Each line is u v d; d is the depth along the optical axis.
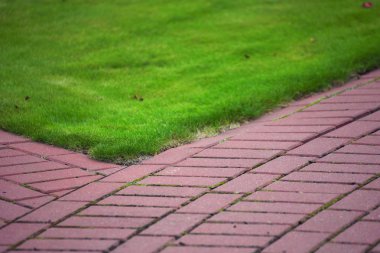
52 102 8.24
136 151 6.54
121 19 12.05
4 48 10.59
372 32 10.75
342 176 5.64
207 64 9.70
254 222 4.88
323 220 4.84
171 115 7.67
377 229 4.66
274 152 6.30
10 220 5.19
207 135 7.14
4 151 6.85
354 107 7.49
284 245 4.51
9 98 8.30
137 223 4.99
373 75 8.91
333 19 11.65
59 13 12.55
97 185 5.83
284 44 10.48
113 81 9.15
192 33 11.23
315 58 9.65
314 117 7.29
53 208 5.38
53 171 6.24
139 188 5.68
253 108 7.82
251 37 10.88
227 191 5.48
